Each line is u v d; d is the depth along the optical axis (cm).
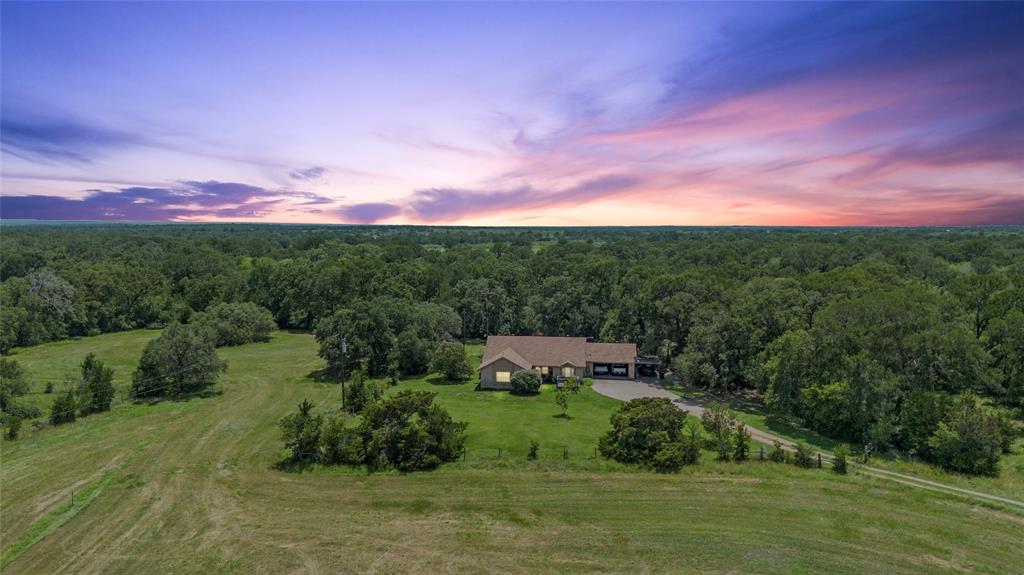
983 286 5369
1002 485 2814
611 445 3209
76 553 2269
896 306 3719
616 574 2058
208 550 2264
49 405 4484
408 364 5619
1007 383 4309
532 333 7425
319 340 5744
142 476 3036
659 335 5666
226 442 3597
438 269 8862
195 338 4975
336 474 3019
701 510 2556
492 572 2084
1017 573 2042
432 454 3116
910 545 2236
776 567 2094
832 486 2802
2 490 2878
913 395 3381
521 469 3034
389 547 2269
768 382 4341
